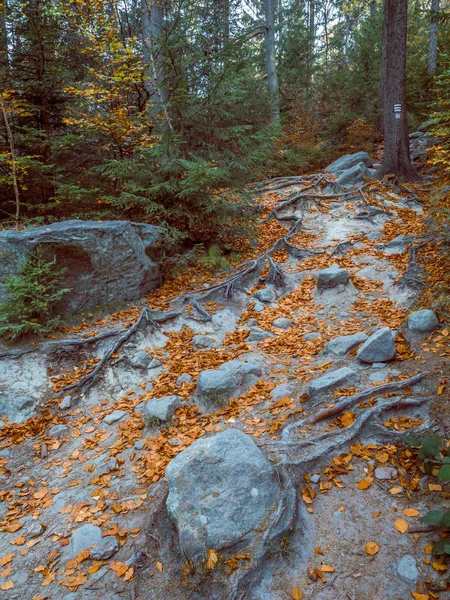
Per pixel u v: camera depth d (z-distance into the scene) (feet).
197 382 15.75
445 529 8.39
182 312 21.53
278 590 7.95
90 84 26.86
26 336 18.48
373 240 29.40
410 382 12.96
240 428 13.33
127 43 27.22
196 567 8.43
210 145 27.58
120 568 9.11
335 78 61.11
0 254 18.34
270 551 8.47
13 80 27.66
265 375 16.52
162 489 11.18
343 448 10.97
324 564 8.32
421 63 61.98
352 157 46.09
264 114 36.47
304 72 75.97
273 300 23.76
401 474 10.07
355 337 17.15
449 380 12.69
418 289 20.48
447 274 20.18
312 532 9.00
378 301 21.29
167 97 26.96
